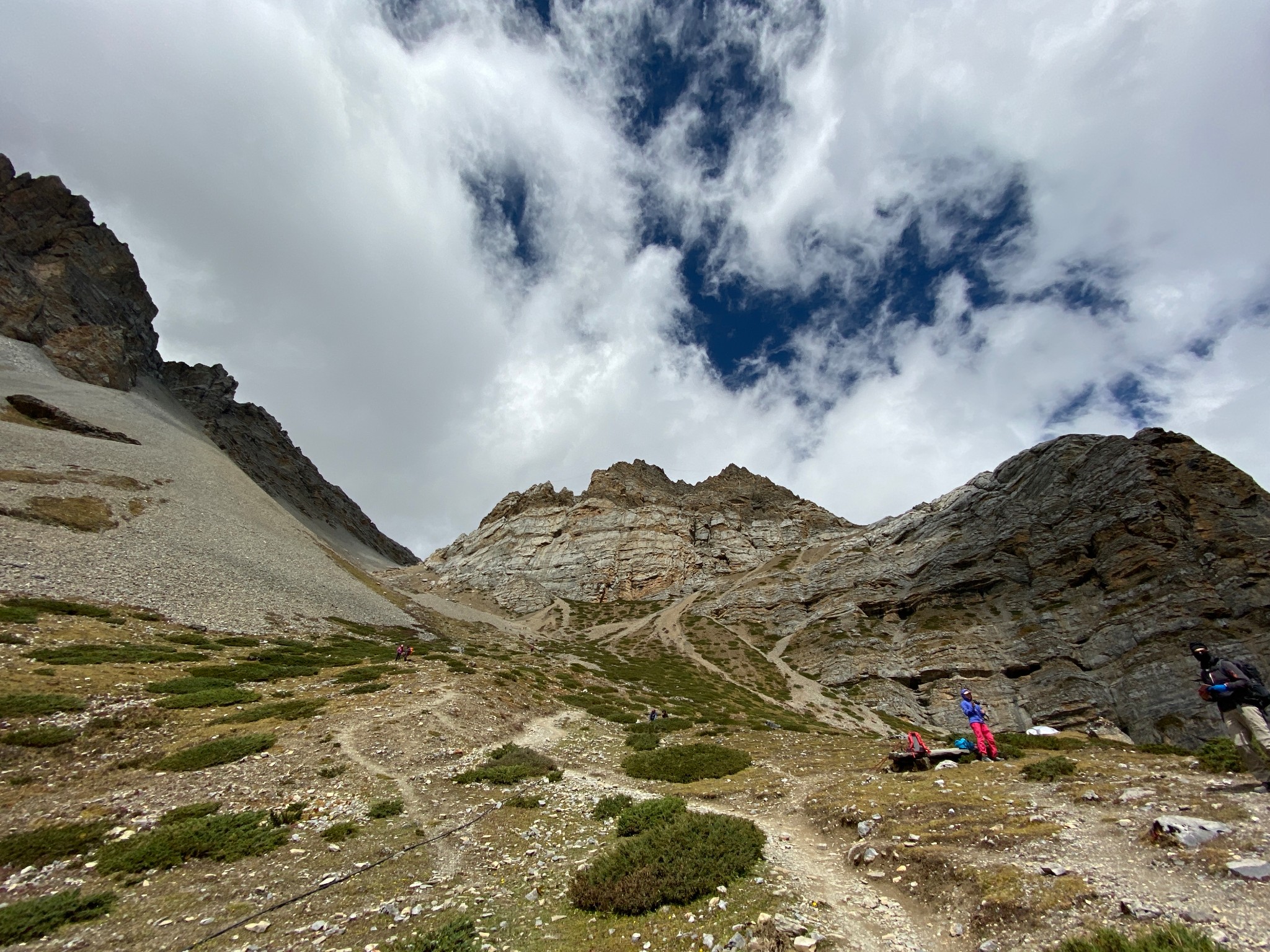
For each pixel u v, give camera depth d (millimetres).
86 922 10359
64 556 45062
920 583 115000
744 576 160875
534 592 163500
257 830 14664
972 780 17109
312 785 18672
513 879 12484
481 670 44812
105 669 27797
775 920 9516
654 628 135250
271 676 32719
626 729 34594
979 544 112562
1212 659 12906
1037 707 77500
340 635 56031
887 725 80438
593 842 14656
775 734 34344
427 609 110438
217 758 19750
